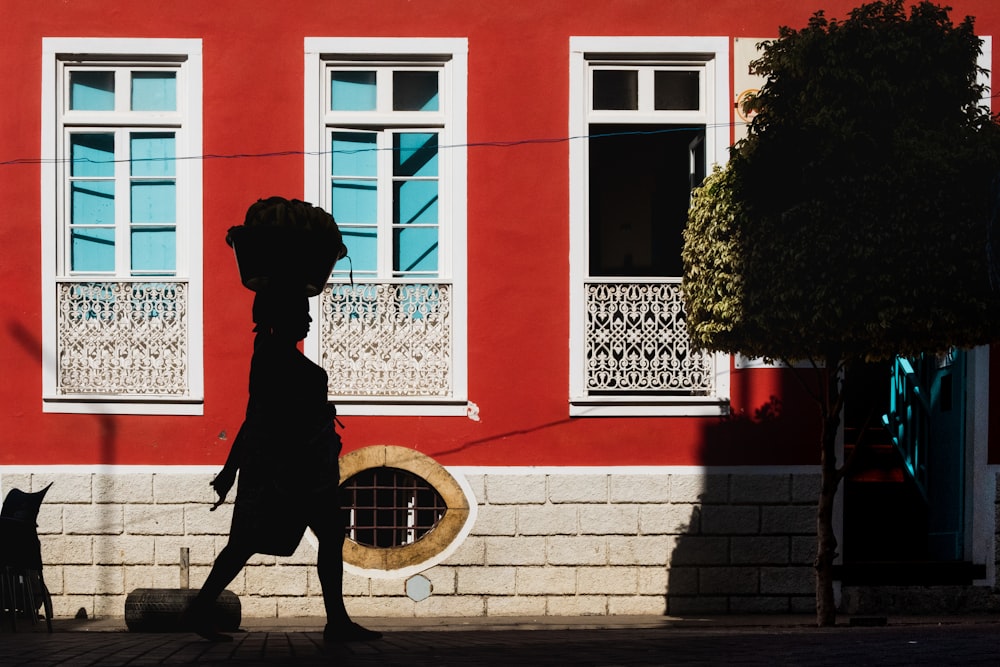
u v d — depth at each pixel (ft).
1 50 38.52
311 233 22.74
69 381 38.22
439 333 38.40
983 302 29.19
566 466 38.27
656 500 38.22
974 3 39.04
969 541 38.93
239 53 38.65
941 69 30.58
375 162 39.24
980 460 38.70
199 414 38.14
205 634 23.61
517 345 38.37
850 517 42.22
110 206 39.09
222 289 38.34
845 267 29.50
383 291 38.34
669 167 47.55
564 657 20.88
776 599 38.24
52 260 38.34
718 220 31.35
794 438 38.45
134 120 38.83
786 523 38.34
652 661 20.04
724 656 20.89
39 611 37.63
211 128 38.58
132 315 38.29
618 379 38.42
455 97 38.70
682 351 38.42
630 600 38.09
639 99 39.27
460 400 38.19
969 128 30.45
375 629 33.71
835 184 29.60
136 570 37.78
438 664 19.47
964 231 29.19
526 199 38.58
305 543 37.81
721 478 38.29
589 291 38.55
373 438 38.14
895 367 43.60
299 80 38.63
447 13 38.78
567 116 38.70
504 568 38.04
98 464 38.01
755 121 31.45
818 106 30.25
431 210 39.29
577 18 38.83
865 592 38.32
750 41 38.99
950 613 38.45
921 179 29.22
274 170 38.60
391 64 39.14
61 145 38.73
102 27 38.60
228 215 38.47
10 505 33.83
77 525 37.83
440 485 38.04
